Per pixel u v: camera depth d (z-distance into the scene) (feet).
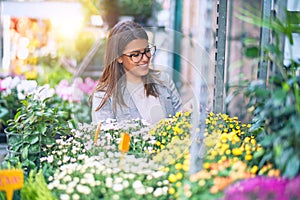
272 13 8.58
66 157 7.99
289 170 5.48
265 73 8.84
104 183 6.95
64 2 19.26
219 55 9.89
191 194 6.02
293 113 5.94
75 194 6.48
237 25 14.01
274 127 6.48
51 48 23.29
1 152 10.80
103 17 24.84
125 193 6.50
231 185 5.71
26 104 9.53
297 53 9.41
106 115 8.92
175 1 20.62
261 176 5.98
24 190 6.80
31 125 9.07
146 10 25.86
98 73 15.69
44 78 18.94
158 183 6.75
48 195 6.54
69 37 23.12
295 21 7.07
